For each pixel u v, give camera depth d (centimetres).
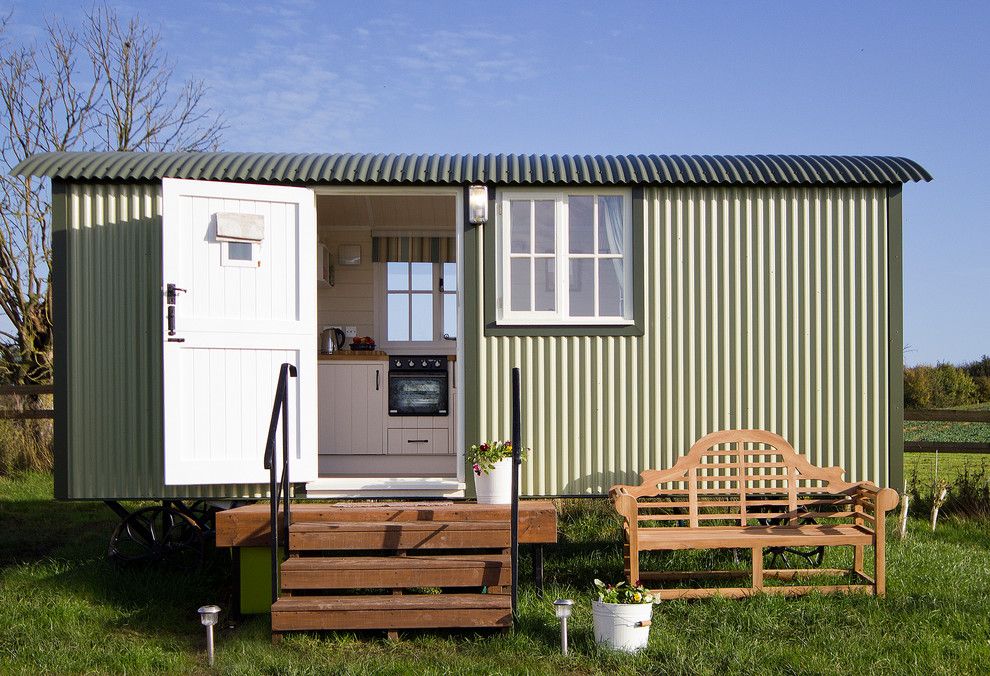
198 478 594
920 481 944
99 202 617
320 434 823
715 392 634
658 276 637
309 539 538
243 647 480
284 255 614
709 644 475
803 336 637
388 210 840
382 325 917
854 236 639
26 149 1456
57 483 611
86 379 614
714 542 547
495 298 631
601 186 633
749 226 638
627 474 631
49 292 1345
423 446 830
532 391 630
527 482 629
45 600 560
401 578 517
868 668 442
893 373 636
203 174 614
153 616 547
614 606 464
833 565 642
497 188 632
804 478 604
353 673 434
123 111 1512
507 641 482
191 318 593
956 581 590
